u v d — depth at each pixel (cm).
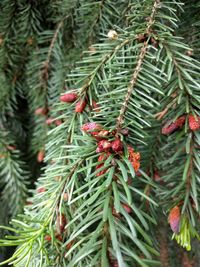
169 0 26
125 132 18
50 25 36
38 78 35
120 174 17
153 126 25
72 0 30
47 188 21
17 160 35
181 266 29
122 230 16
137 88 21
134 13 23
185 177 18
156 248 23
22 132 39
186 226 18
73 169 19
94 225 20
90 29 30
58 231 18
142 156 25
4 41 34
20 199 34
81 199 19
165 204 22
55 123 34
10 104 37
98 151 18
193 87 20
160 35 21
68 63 32
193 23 26
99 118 20
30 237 17
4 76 35
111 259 16
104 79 21
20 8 34
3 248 32
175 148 24
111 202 16
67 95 22
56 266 18
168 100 22
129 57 21
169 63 20
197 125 19
